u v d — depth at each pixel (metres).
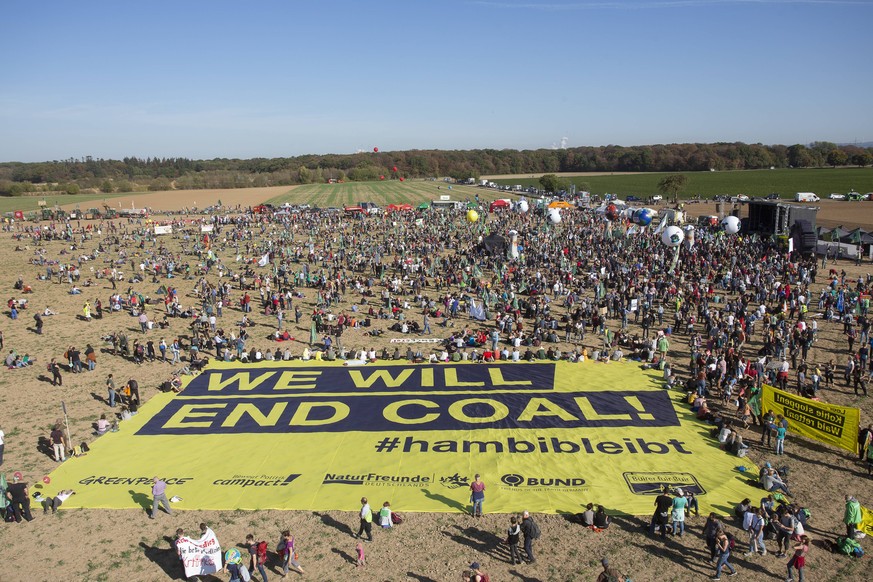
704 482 22.86
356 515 21.58
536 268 59.81
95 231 94.44
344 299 51.69
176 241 86.69
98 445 27.09
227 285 52.41
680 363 34.66
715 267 55.12
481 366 34.81
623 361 34.84
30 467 25.47
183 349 39.69
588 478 23.33
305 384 33.16
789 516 19.12
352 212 109.50
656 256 58.97
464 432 27.19
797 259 56.22
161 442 27.19
